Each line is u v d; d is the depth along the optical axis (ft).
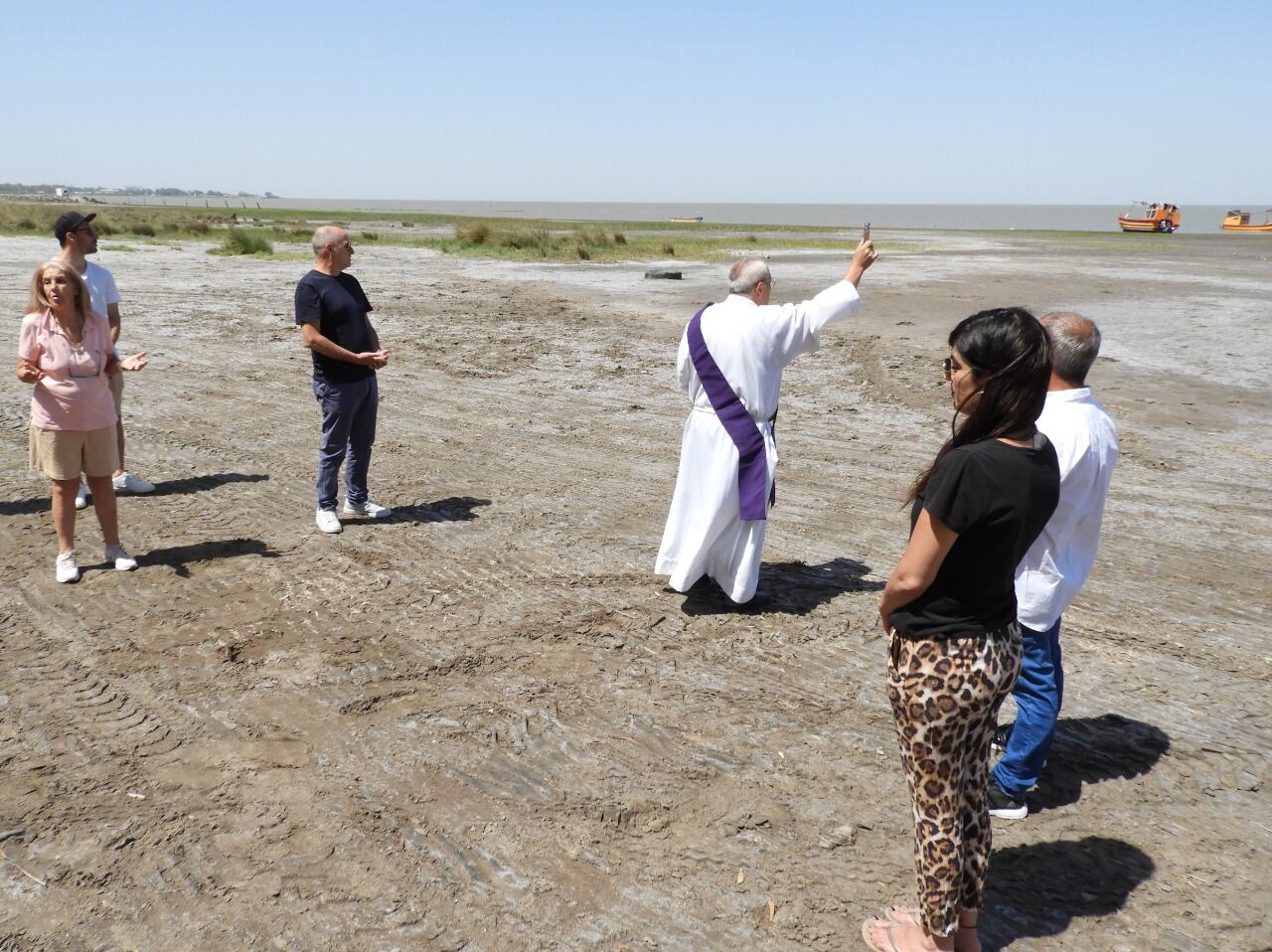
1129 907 9.82
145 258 89.97
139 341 44.47
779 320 15.60
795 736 12.92
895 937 9.04
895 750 12.64
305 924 9.32
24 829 10.60
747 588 16.56
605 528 21.31
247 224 193.88
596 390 36.91
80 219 21.03
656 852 10.53
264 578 17.95
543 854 10.44
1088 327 10.52
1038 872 10.37
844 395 36.47
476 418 31.83
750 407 16.02
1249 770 12.35
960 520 7.59
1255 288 75.41
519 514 22.13
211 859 10.21
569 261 98.32
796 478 25.66
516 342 46.83
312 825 10.81
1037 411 7.76
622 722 13.17
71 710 13.15
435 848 10.49
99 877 9.88
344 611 16.58
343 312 19.62
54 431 16.83
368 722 13.01
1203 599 17.87
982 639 7.98
